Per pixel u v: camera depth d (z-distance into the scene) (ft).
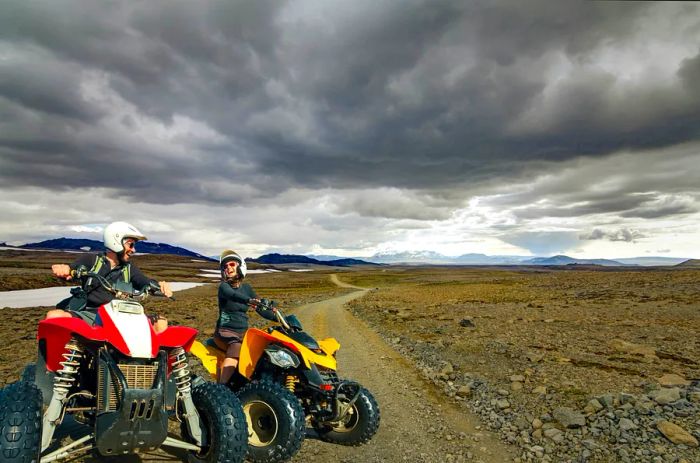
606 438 21.20
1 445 11.26
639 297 93.61
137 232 16.38
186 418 14.88
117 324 13.65
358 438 19.83
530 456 19.51
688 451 19.60
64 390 13.14
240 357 19.57
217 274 565.12
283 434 16.76
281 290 237.86
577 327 56.03
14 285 211.61
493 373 33.40
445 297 127.24
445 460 18.98
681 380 28.96
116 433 12.60
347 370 35.37
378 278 530.68
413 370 35.27
